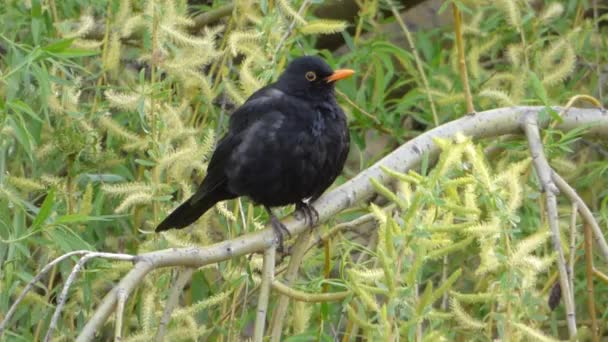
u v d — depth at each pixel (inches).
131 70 491.2
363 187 401.1
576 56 526.6
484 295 326.3
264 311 351.6
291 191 430.6
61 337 388.5
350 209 457.1
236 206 424.2
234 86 431.8
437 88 518.3
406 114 533.3
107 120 413.1
